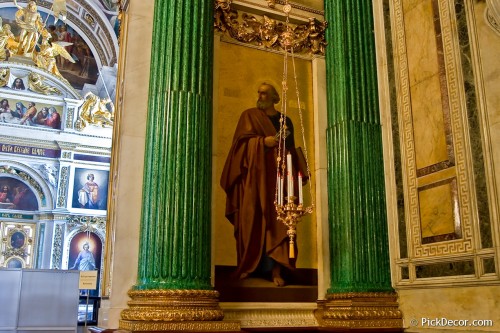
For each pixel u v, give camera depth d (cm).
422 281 452
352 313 448
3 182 1823
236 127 497
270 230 480
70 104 1925
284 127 484
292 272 485
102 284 491
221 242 462
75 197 1884
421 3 498
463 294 411
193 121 432
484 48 420
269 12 536
